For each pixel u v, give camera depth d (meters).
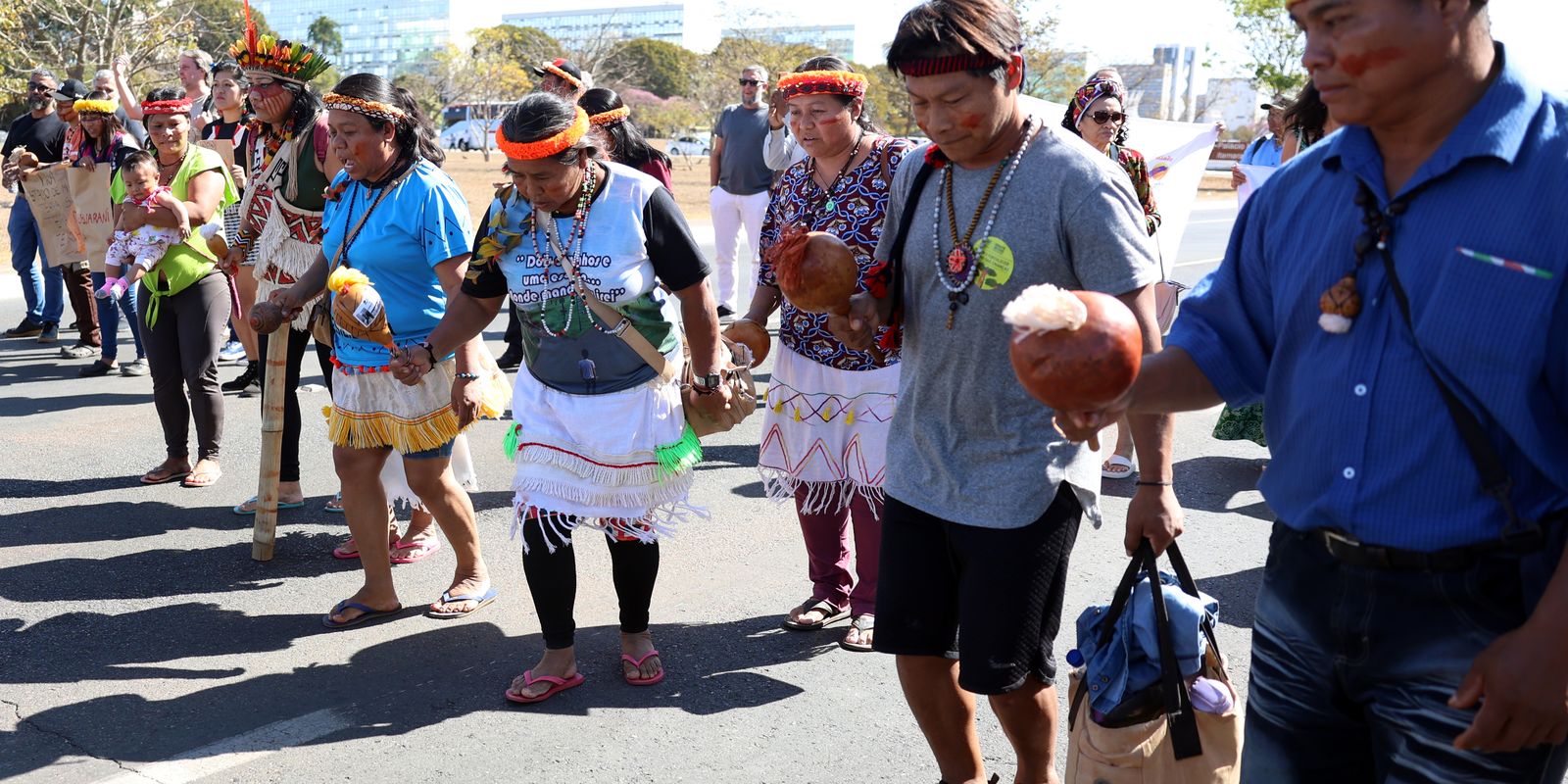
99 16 25.03
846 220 3.98
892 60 2.67
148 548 5.26
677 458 3.78
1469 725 1.86
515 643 4.34
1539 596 1.83
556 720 3.78
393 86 4.22
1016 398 2.73
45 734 3.65
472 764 3.52
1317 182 2.02
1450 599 1.86
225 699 3.90
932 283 2.81
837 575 4.50
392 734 3.69
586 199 3.55
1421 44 1.75
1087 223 2.63
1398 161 1.89
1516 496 1.82
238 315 7.66
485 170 44.56
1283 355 2.06
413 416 4.26
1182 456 7.05
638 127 6.88
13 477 6.22
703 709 3.87
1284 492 2.06
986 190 2.73
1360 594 1.95
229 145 7.38
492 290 3.77
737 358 3.88
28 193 8.98
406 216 4.16
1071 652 2.76
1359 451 1.91
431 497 4.43
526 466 3.74
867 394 4.18
